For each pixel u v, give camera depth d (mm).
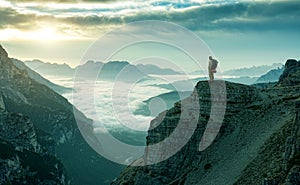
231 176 188250
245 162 190500
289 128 187500
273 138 191125
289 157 155375
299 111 162125
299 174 137875
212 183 193000
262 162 181250
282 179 149625
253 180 172875
